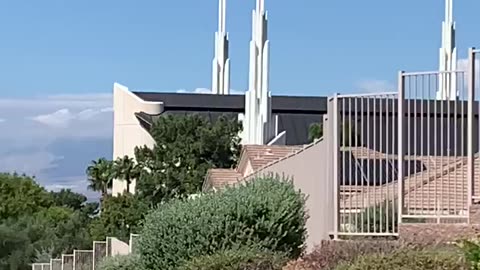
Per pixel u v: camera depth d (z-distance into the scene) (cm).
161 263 2039
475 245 1318
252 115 7681
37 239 5891
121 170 7681
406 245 1585
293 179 2347
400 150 1841
